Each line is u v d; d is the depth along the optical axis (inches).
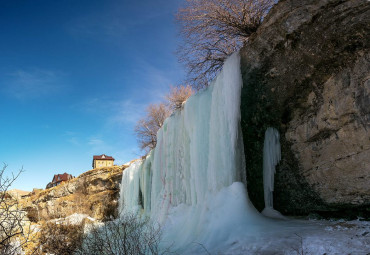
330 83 232.8
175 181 436.8
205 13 484.1
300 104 268.5
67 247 378.6
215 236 242.1
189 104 390.6
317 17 222.5
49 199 1048.2
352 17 201.6
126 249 237.8
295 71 259.0
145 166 644.7
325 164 241.3
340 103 221.9
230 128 296.8
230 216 254.8
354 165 211.9
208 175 324.5
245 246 194.5
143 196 679.7
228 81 305.0
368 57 200.2
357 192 213.2
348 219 231.6
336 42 216.8
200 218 298.7
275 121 298.0
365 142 201.8
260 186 305.1
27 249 392.5
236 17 466.6
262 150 309.9
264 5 446.9
